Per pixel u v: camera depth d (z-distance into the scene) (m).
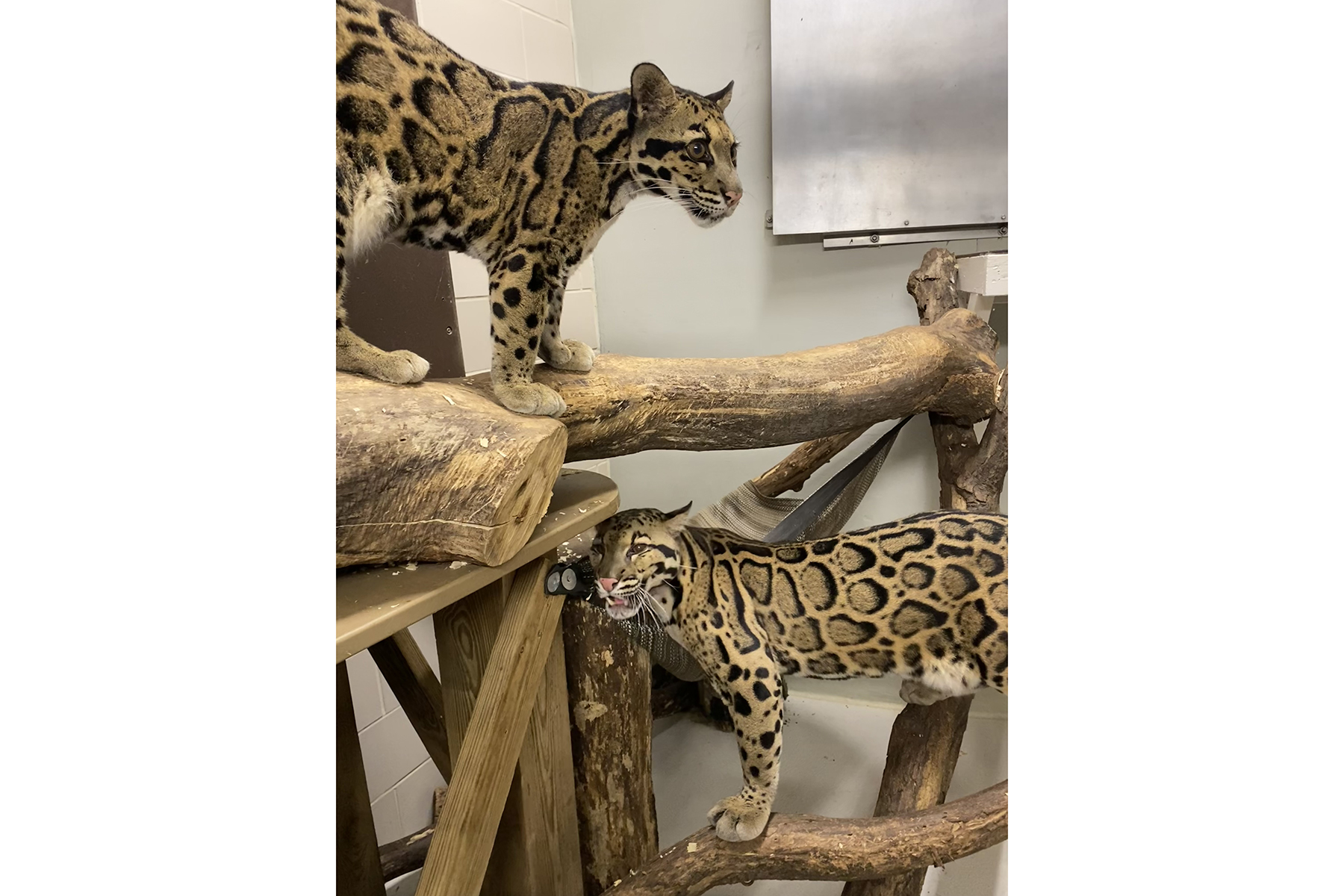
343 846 1.20
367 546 0.71
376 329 1.37
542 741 1.08
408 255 1.42
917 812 1.06
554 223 0.93
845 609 1.03
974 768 1.44
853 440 1.69
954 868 1.28
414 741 1.73
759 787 1.04
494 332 0.91
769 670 1.03
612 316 1.78
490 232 0.91
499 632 0.86
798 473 1.68
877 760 1.50
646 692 1.25
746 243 1.67
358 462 0.68
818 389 1.23
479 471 0.70
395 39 0.83
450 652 0.94
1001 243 1.62
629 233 1.72
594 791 1.23
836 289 1.67
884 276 1.64
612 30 1.59
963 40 1.43
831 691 1.71
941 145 1.48
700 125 0.96
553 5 1.55
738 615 1.04
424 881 0.80
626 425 1.04
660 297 1.74
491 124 0.88
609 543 1.00
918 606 1.01
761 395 1.16
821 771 1.48
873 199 1.53
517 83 0.93
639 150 0.94
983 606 0.98
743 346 1.72
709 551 1.08
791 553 1.08
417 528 0.71
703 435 1.14
